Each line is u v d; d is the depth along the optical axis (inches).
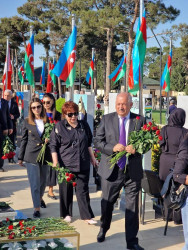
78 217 243.0
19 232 151.9
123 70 844.0
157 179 222.2
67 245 159.8
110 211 200.5
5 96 418.9
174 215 231.9
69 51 337.7
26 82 1852.9
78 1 1337.4
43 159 239.1
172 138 220.1
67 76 340.2
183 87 2397.9
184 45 2005.4
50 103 267.7
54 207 264.5
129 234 192.2
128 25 1181.7
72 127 222.7
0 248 149.9
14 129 439.8
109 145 193.3
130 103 194.7
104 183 196.9
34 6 1809.8
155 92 2790.4
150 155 250.7
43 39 1718.8
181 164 157.2
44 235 151.7
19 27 1710.1
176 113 222.5
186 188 162.1
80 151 221.1
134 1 1184.8
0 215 165.5
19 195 295.7
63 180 214.5
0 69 2397.9
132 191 192.7
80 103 323.9
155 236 213.8
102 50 2048.5
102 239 202.5
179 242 205.5
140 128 194.1
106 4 1310.3
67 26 1557.6
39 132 241.6
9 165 411.8
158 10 1136.2
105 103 1192.8
